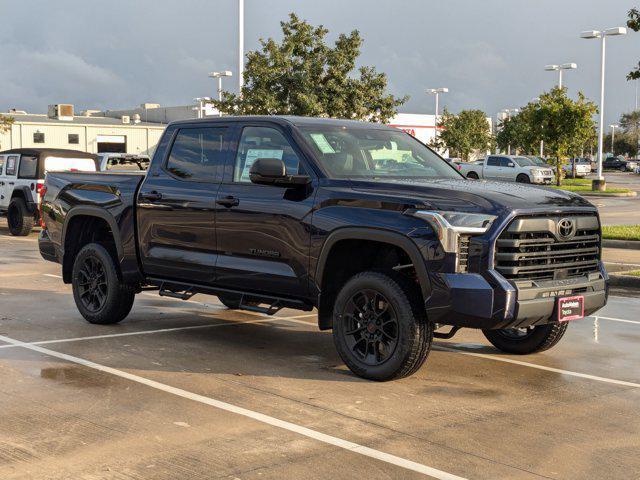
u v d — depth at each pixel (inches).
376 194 236.7
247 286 269.3
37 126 2436.0
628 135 5108.3
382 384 238.2
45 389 227.9
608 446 185.8
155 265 298.4
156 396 221.9
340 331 244.7
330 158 258.5
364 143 273.7
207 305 382.0
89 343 290.4
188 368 254.8
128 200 306.2
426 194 230.2
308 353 279.9
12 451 177.3
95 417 202.1
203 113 2122.3
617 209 1096.2
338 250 248.1
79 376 243.0
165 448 179.8
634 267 500.1
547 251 231.5
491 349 290.7
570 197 245.9
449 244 219.0
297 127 265.1
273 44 925.8
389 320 237.6
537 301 224.4
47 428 193.3
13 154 746.2
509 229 221.9
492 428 197.6
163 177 298.2
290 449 180.1
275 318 350.3
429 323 233.3
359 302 244.4
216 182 279.7
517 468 170.6
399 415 207.2
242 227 267.1
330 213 243.6
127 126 2625.5
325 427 196.2
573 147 1647.4
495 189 237.6
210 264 277.6
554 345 280.7
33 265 524.1
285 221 254.8
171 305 380.5
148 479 161.6
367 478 163.3
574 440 189.6
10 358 265.1
